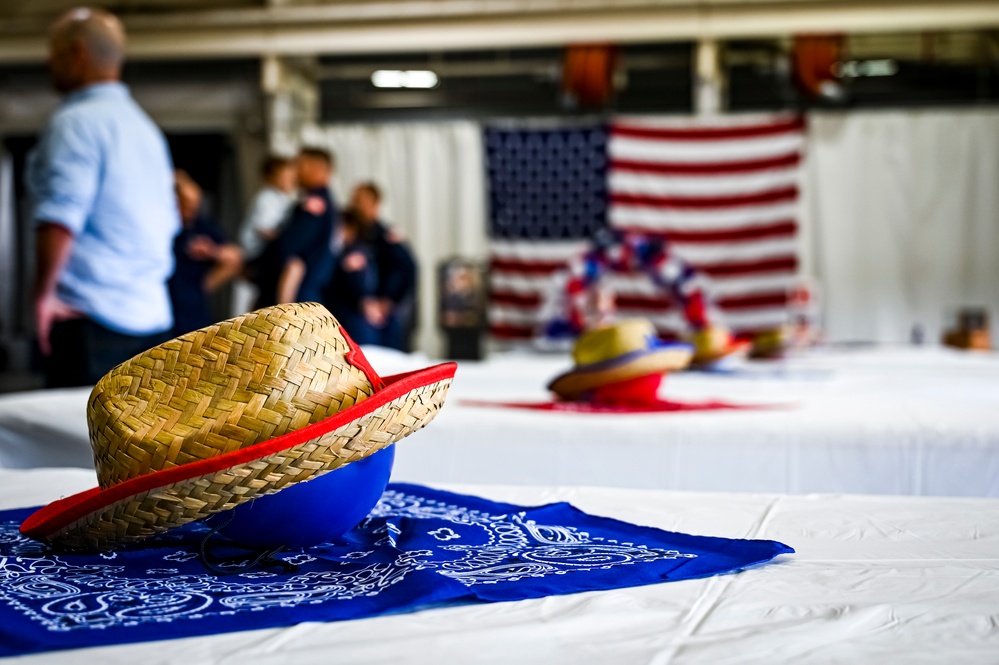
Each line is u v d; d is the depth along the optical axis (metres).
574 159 8.52
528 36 8.15
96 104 3.01
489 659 0.66
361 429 0.88
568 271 8.12
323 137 9.03
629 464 2.06
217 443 0.90
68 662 0.65
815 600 0.80
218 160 8.91
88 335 3.01
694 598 0.81
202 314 5.26
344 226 6.57
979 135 8.64
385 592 0.80
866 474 2.00
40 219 2.92
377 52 8.78
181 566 0.93
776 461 2.02
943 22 7.79
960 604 0.79
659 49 9.09
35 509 1.26
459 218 8.91
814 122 8.74
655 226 8.52
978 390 3.57
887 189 8.72
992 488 1.97
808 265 8.78
